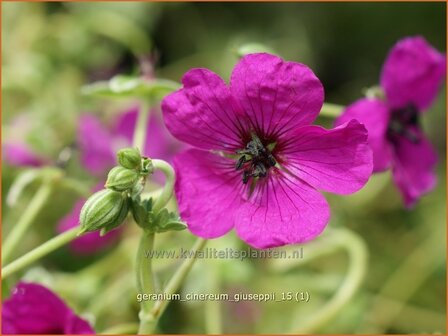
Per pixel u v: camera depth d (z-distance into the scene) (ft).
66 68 0.90
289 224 0.45
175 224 0.45
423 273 0.82
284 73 0.45
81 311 0.66
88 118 0.73
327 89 1.09
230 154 0.48
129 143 0.74
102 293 0.69
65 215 0.76
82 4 0.98
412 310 0.78
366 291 0.79
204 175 0.47
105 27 0.92
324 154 0.46
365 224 0.85
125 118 0.75
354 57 1.09
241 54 0.56
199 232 0.46
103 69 0.93
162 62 1.05
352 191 0.45
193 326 0.71
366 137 0.45
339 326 0.70
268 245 0.45
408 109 0.59
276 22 1.07
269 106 0.46
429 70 0.58
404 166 0.60
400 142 0.60
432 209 0.90
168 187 0.45
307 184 0.46
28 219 0.60
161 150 0.75
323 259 0.79
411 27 1.09
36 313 0.50
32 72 0.81
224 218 0.46
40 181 0.64
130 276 0.68
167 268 0.68
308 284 0.72
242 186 0.47
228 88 0.46
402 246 0.85
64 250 0.74
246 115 0.47
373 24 1.09
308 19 1.08
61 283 0.66
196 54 1.01
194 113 0.46
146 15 1.01
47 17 0.96
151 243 0.45
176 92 0.46
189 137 0.47
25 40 0.87
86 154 0.73
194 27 1.04
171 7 1.02
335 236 0.67
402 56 0.57
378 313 0.77
